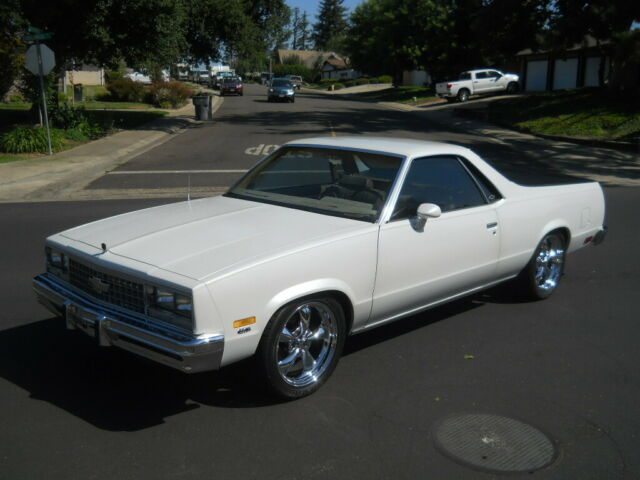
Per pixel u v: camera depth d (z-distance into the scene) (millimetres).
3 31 19172
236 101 44594
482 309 5609
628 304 5801
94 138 21328
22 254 7270
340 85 74625
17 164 15484
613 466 3164
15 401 3762
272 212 4355
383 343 4785
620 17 24234
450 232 4527
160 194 11742
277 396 3744
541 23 29375
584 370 4344
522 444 3361
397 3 48156
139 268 3480
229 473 3059
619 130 21812
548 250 5785
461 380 4152
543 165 16188
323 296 3816
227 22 26656
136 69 22844
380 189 4320
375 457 3217
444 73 45812
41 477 2996
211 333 3291
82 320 3697
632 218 9703
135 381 4062
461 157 4863
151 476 3021
